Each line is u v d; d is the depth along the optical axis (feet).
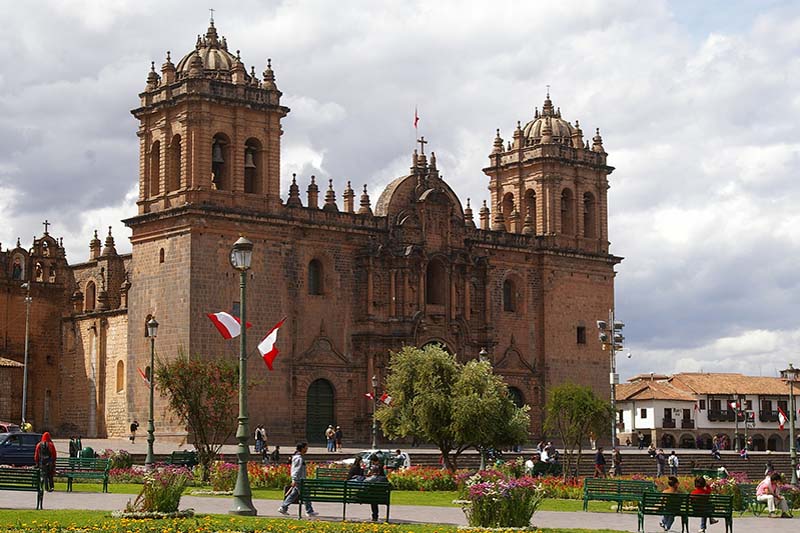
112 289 371.76
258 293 324.60
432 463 294.87
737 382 542.16
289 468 220.23
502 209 413.18
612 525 160.56
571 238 402.31
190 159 318.45
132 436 315.99
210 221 316.40
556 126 410.52
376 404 341.62
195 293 312.29
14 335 377.50
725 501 149.79
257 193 330.13
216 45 340.39
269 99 333.21
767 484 189.57
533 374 385.29
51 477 187.11
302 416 331.98
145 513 143.43
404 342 348.38
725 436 497.05
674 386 533.55
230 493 194.80
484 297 374.84
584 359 397.80
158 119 330.13
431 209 365.61
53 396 382.83
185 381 245.04
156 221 323.98
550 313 390.83
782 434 541.34
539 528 148.15
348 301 346.74
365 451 284.20
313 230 339.36
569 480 230.07
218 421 247.70
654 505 148.56
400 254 353.51
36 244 390.01
